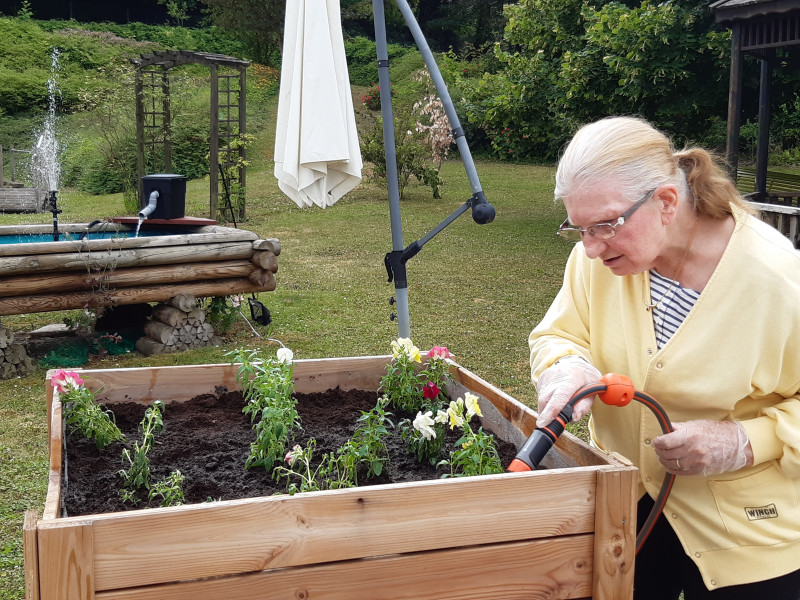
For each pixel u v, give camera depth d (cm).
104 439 238
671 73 1021
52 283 592
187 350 663
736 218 180
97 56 2928
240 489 213
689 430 175
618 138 168
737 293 176
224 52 3416
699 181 179
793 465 177
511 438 236
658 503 187
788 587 185
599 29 1069
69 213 1534
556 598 175
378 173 1762
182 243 650
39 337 678
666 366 185
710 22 1051
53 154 1923
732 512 185
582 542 176
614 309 196
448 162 2345
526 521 171
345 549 161
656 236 171
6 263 565
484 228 1347
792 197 1004
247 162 1433
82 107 2078
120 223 728
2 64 2691
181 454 236
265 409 227
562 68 1155
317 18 509
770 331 174
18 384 573
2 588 304
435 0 3997
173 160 1984
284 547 158
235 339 698
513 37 1328
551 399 178
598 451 188
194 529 153
